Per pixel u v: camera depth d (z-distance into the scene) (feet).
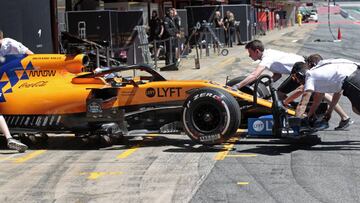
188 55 78.64
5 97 27.55
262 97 28.84
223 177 21.36
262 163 23.17
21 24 47.55
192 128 25.03
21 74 27.99
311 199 18.53
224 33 97.76
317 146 25.95
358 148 25.30
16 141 26.78
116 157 25.35
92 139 27.48
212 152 25.49
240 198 18.83
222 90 24.82
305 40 116.47
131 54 63.82
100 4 81.20
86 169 23.41
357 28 178.91
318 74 24.12
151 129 26.84
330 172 21.57
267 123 25.63
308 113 25.59
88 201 19.15
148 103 26.55
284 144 26.55
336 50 87.20
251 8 118.52
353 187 19.69
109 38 65.26
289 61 28.07
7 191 20.59
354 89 23.59
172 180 21.24
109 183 21.20
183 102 26.12
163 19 64.75
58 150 27.35
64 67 27.53
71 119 27.02
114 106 26.63
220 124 24.45
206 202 18.54
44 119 27.25
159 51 63.93
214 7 104.42
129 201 18.95
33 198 19.67
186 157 24.76
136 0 81.35
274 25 193.57
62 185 21.18
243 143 27.07
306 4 297.33
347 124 26.86
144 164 23.81
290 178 20.94
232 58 75.36
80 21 66.49
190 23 104.78
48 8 51.57
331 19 285.64
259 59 28.17
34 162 25.00
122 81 27.86
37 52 49.88
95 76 26.99
